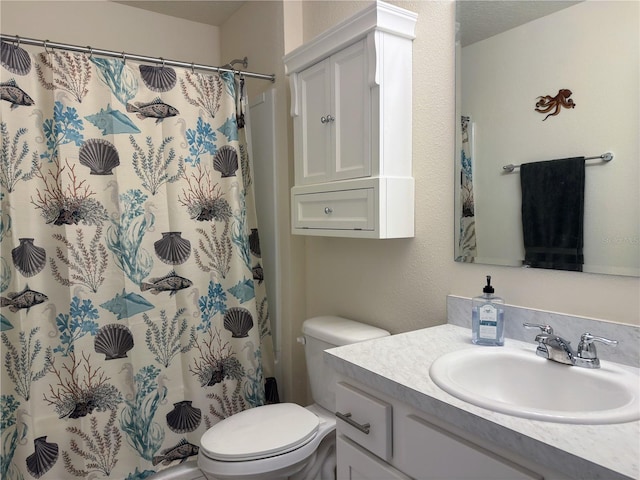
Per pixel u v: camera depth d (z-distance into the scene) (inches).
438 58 56.4
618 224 40.8
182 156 72.3
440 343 47.6
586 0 42.5
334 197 63.1
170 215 71.9
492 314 46.4
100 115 66.5
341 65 61.9
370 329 65.2
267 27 84.2
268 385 85.3
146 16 96.5
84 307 65.6
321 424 62.6
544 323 45.8
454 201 55.2
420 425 35.9
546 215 46.3
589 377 37.8
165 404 72.1
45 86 64.6
